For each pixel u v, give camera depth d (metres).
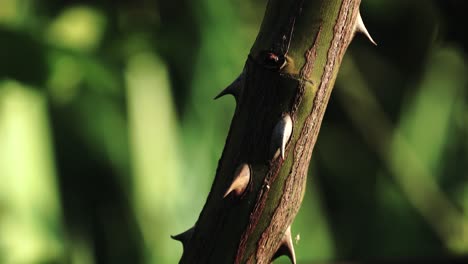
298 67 0.67
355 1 0.68
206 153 1.45
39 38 1.40
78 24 1.48
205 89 1.46
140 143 1.46
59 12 1.48
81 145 1.49
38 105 1.43
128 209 1.47
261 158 0.68
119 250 1.48
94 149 1.49
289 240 0.68
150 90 1.47
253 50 0.68
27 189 1.40
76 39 1.46
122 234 1.47
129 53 1.48
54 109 1.46
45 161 1.43
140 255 1.46
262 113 0.68
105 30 1.49
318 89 0.68
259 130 0.68
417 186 1.58
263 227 0.68
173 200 1.44
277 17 0.68
